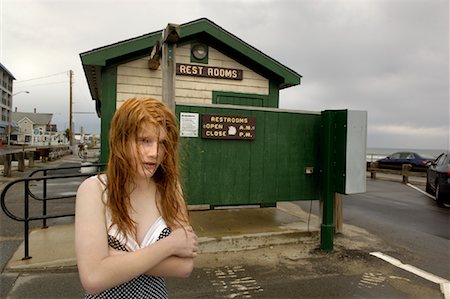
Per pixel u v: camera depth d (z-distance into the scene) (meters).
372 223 6.77
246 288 3.63
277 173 5.29
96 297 1.34
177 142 1.53
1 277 3.73
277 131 5.29
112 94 6.71
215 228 5.37
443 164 9.57
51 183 11.95
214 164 5.00
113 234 1.34
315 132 5.46
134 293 1.36
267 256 4.61
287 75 7.69
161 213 1.48
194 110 4.88
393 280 3.89
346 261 4.47
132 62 6.84
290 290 3.60
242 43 7.34
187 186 4.82
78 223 1.32
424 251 4.98
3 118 63.91
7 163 13.34
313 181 5.46
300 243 5.16
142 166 1.37
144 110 1.38
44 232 5.39
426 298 3.46
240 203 5.12
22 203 8.07
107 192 1.38
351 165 4.68
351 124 4.67
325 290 3.61
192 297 3.41
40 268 3.94
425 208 8.61
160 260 1.33
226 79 7.54
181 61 7.23
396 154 20.45
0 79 61.62
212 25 7.10
